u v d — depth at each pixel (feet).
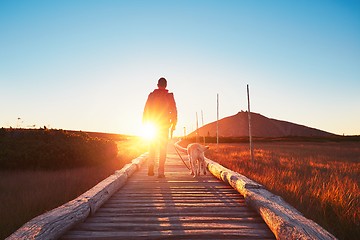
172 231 10.73
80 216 11.32
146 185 21.54
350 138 238.07
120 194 18.07
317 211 15.43
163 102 24.29
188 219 12.32
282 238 9.20
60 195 20.59
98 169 35.37
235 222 12.01
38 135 41.81
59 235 9.62
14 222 14.88
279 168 38.99
